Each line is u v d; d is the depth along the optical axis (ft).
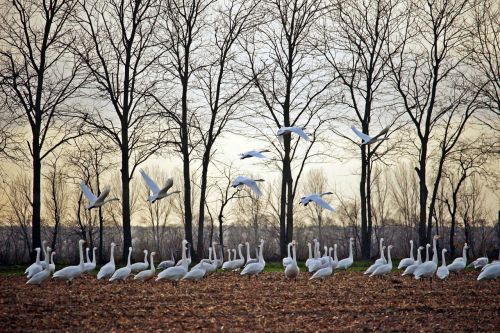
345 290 117.29
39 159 171.32
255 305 99.91
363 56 194.39
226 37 191.31
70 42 176.45
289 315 92.27
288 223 197.57
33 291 115.44
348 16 195.52
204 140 195.62
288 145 196.65
